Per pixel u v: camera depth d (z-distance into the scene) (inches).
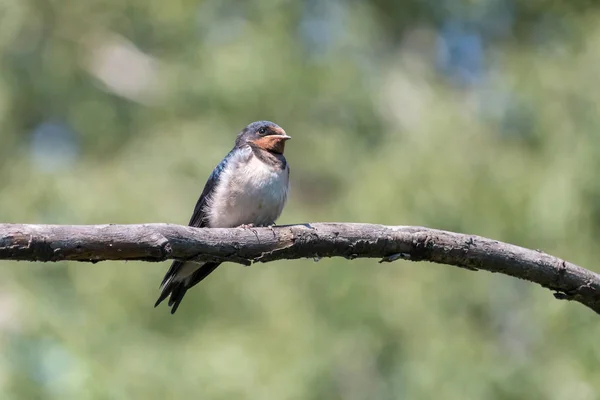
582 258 551.8
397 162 583.5
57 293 575.5
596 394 529.3
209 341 529.3
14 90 731.4
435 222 557.3
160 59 783.1
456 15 821.9
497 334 577.6
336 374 540.1
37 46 757.9
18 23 726.5
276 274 558.6
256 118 670.5
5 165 706.2
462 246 299.0
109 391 496.1
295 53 685.9
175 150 618.5
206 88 671.1
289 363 519.5
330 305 542.9
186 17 733.3
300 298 549.0
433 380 522.9
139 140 677.3
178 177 609.0
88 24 779.4
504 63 701.9
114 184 600.1
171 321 556.7
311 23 714.8
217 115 666.2
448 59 806.5
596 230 567.5
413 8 825.5
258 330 543.5
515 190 568.1
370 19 727.7
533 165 586.6
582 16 673.0
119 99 779.4
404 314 537.3
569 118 592.4
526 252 303.1
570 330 547.8
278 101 666.2
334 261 546.6
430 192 561.0
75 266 562.3
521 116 628.4
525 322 581.6
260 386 505.4
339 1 734.5
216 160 616.4
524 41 769.6
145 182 596.7
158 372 508.4
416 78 745.0
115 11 767.7
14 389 515.2
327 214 618.2
